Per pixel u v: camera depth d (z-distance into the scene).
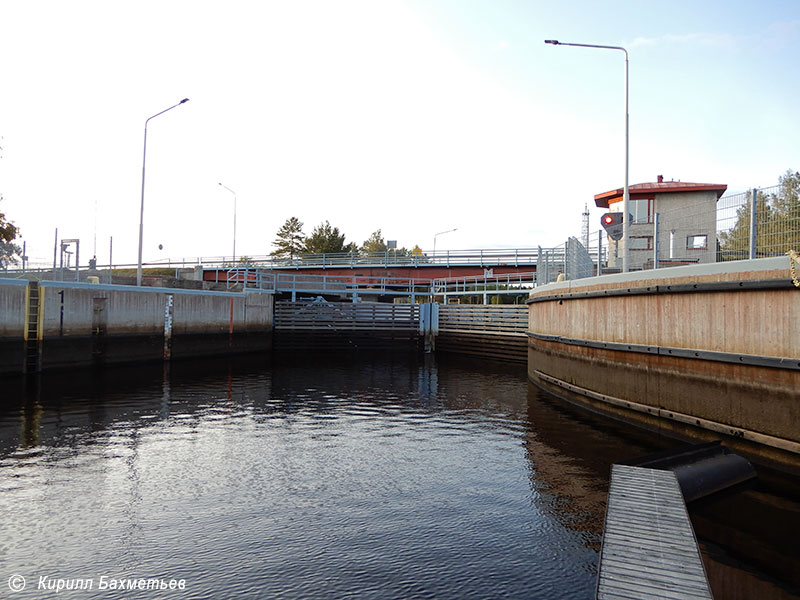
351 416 14.81
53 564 6.13
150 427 13.23
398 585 5.67
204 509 7.82
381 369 27.39
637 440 11.84
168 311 29.41
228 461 10.32
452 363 30.81
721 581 5.71
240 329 34.28
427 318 37.59
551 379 18.88
